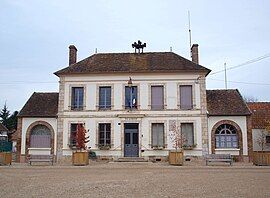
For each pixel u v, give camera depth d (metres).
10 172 15.88
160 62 26.31
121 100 25.09
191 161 23.89
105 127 25.08
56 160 24.64
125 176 13.81
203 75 25.02
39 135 25.52
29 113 25.55
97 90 25.34
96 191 9.64
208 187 10.48
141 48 28.33
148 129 24.66
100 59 27.41
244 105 25.00
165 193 9.30
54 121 25.39
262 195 8.96
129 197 8.63
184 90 25.16
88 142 24.67
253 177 13.34
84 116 25.09
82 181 12.00
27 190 9.91
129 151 24.72
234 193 9.30
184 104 24.95
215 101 25.73
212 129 24.38
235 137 24.41
